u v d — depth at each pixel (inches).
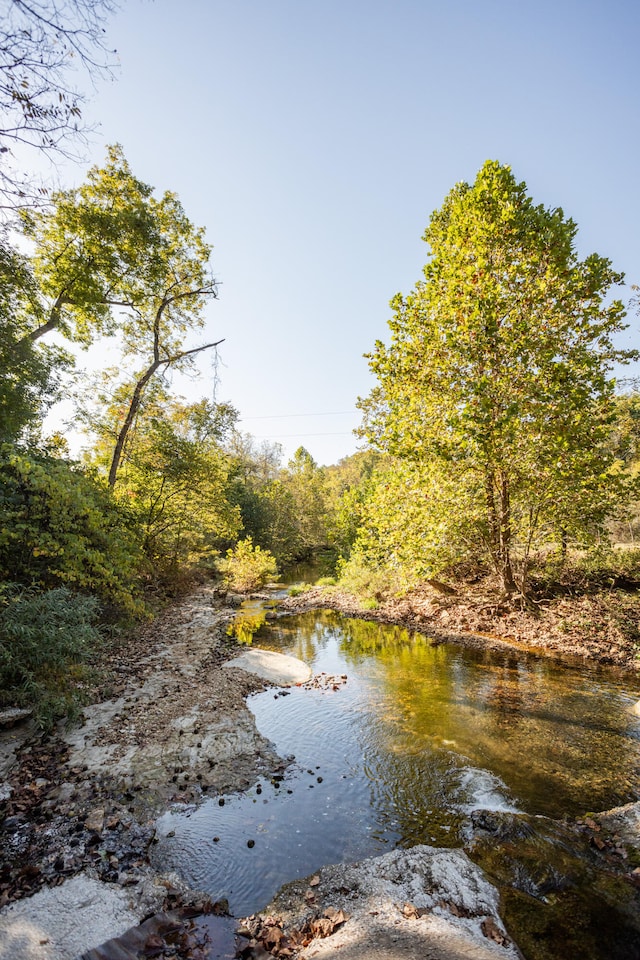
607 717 256.1
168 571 684.1
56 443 535.8
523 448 403.9
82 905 124.5
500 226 412.5
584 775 200.4
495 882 136.9
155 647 386.6
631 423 626.5
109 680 297.1
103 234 536.7
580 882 135.6
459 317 416.8
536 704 274.2
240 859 151.5
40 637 245.9
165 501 668.1
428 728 245.6
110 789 185.5
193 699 278.2
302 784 195.8
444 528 439.8
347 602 599.5
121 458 674.8
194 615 534.0
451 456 415.5
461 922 120.6
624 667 333.1
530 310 411.8
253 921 126.7
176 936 119.5
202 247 703.7
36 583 337.1
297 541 1449.3
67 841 152.8
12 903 123.0
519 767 207.0
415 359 444.5
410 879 137.3
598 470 399.5
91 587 400.5
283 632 469.4
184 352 743.1
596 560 504.4
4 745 211.0
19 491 361.4
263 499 1376.7
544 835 155.6
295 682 316.2
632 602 450.3
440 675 327.0
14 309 408.8
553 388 377.7
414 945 110.7
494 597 499.2
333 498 1916.8
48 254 522.0
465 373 431.8
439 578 568.1
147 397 701.9
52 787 183.6
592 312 394.6
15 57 129.6
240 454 1753.2
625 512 495.8
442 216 519.5
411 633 444.5
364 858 151.9
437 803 182.2
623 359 416.5
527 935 117.8
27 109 138.3
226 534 850.1
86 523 388.2
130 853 150.8
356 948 110.3
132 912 124.4
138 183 591.8
